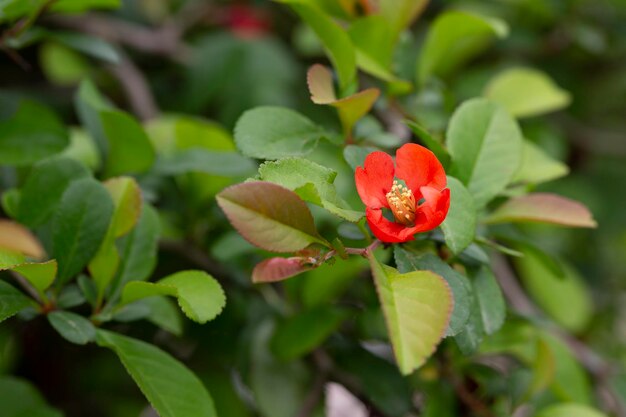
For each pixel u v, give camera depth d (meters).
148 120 0.86
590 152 1.13
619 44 1.05
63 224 0.62
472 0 1.02
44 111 0.70
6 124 0.70
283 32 1.08
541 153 0.71
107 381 0.85
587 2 1.01
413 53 0.91
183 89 0.99
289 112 0.63
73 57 0.97
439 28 0.71
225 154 0.71
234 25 1.05
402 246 0.60
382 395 0.71
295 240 0.58
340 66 0.65
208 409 0.61
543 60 1.06
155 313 0.65
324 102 0.61
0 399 0.72
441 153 0.63
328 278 0.72
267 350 0.74
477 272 0.62
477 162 0.64
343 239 0.66
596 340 1.06
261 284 0.75
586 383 0.74
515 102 0.74
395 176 0.60
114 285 0.64
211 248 0.72
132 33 0.95
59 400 0.84
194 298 0.60
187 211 0.76
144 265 0.65
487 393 0.71
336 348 0.73
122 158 0.71
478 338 0.61
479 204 0.63
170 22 1.00
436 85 0.74
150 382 0.61
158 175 0.72
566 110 1.10
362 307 0.72
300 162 0.58
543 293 0.86
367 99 0.62
